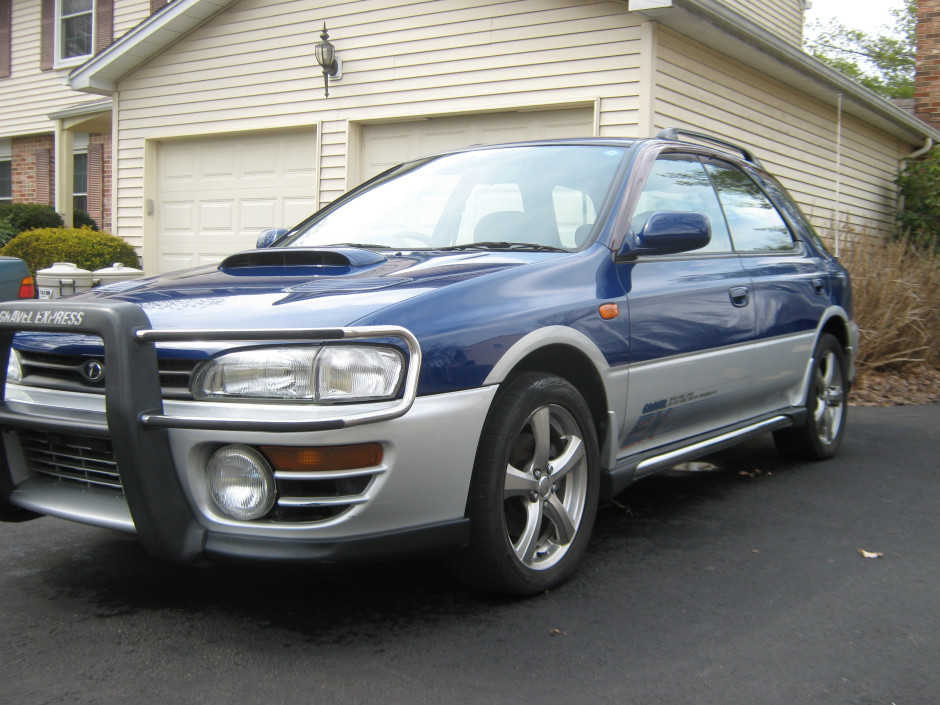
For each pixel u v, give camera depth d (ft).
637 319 11.43
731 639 9.20
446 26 31.42
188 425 8.20
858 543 12.41
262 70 35.94
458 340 9.03
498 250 11.60
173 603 10.01
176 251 39.47
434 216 13.12
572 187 12.41
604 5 28.12
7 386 9.89
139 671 8.37
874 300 27.55
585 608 9.95
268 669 8.43
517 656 8.73
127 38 37.86
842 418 17.67
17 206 46.78
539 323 9.95
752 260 14.56
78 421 8.80
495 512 9.41
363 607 9.91
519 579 9.84
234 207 37.68
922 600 10.34
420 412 8.61
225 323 8.66
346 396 8.29
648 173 12.67
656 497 14.78
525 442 10.00
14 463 9.80
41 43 55.72
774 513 13.84
